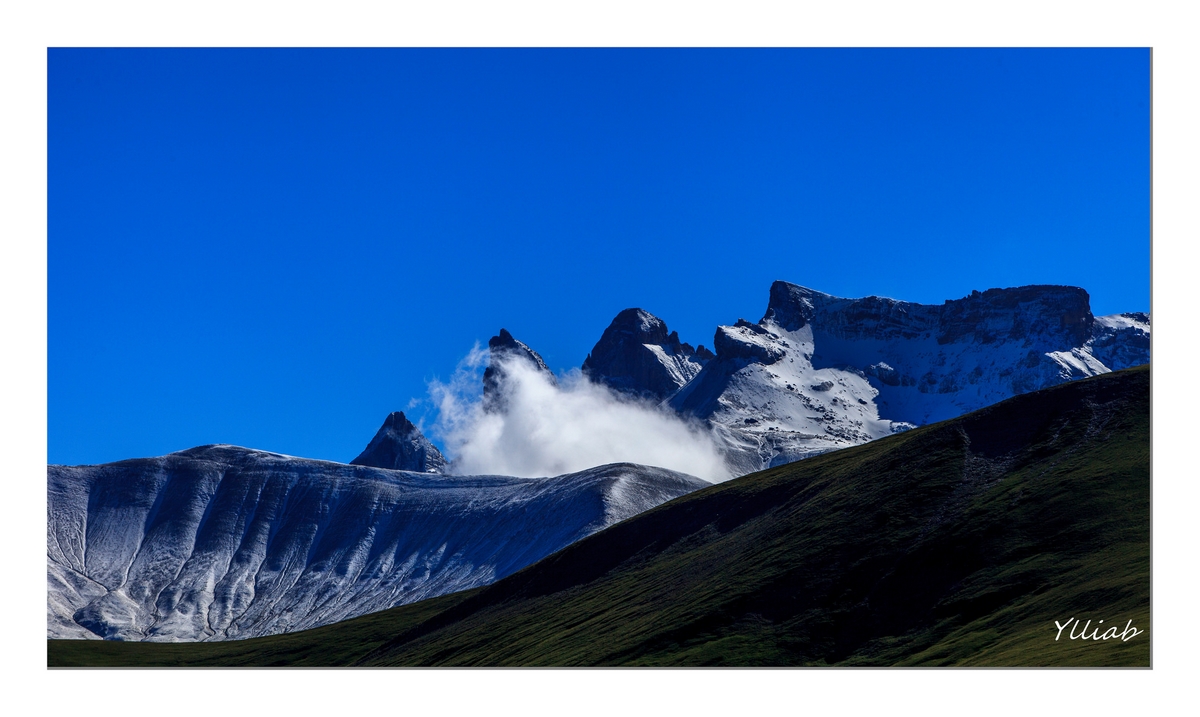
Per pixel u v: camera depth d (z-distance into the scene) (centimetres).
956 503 10956
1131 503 9569
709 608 10919
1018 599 8819
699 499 15612
